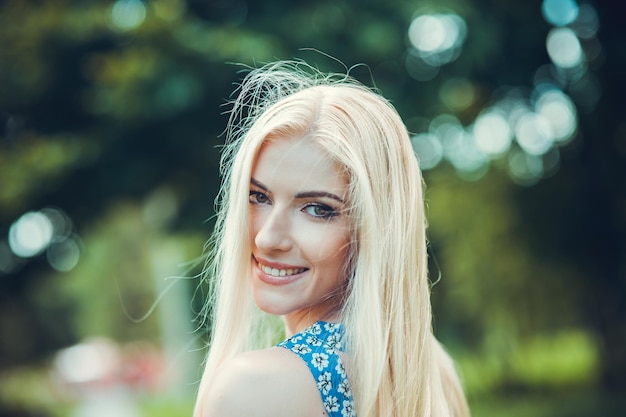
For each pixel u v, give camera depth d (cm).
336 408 210
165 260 1266
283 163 217
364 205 214
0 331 2248
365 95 230
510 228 1491
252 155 220
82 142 1032
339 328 220
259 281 224
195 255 1163
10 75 1070
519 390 1675
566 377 1709
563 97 1231
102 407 2206
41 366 2814
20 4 1038
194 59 884
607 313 1482
